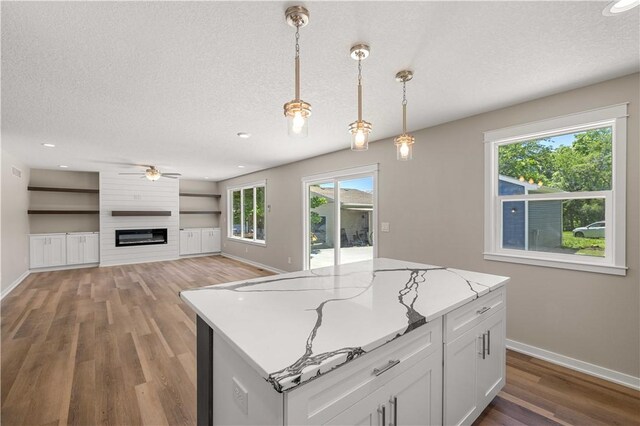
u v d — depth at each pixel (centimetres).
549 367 252
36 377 235
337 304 148
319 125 345
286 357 95
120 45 183
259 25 165
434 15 157
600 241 243
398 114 308
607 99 231
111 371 244
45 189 662
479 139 308
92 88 244
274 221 649
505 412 197
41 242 655
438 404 148
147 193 784
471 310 171
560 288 257
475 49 189
